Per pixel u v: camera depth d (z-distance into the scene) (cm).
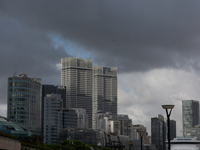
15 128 16412
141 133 11006
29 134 17162
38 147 13675
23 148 12106
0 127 15550
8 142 7612
